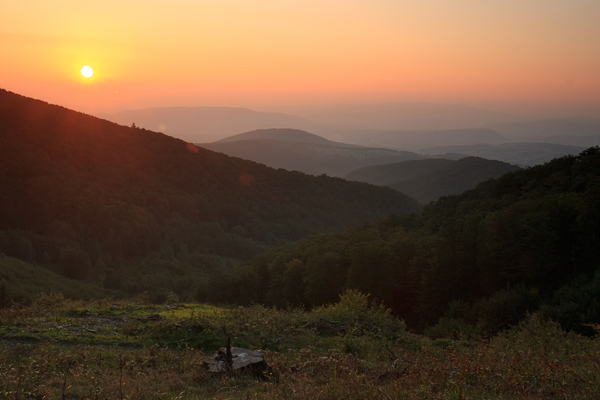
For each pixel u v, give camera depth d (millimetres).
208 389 6516
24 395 5977
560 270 24922
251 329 11188
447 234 28516
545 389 5012
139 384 6758
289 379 6832
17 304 14547
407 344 10664
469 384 5434
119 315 13539
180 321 11352
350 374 6266
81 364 7887
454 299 26359
